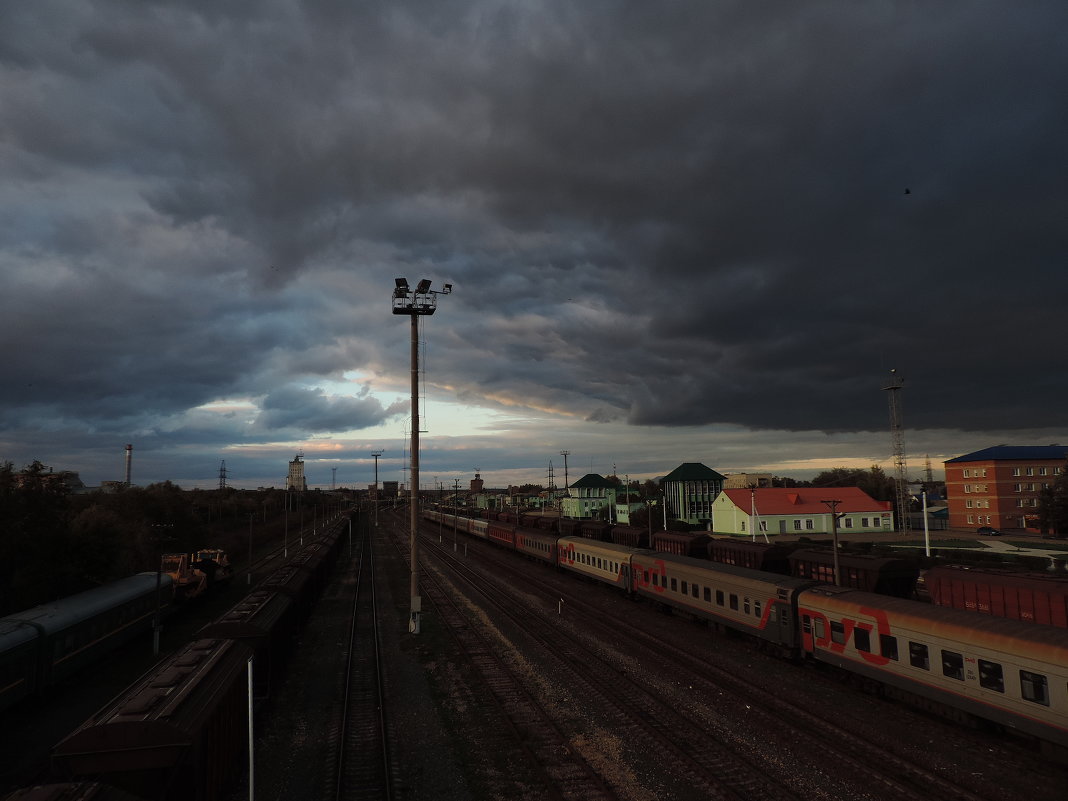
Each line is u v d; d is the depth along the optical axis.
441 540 92.88
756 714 18.00
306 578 32.69
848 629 20.27
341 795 13.69
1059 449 92.75
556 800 13.20
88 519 33.03
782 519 85.12
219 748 12.32
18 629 20.17
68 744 10.10
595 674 22.39
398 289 30.83
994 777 14.01
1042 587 22.92
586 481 133.62
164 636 31.47
